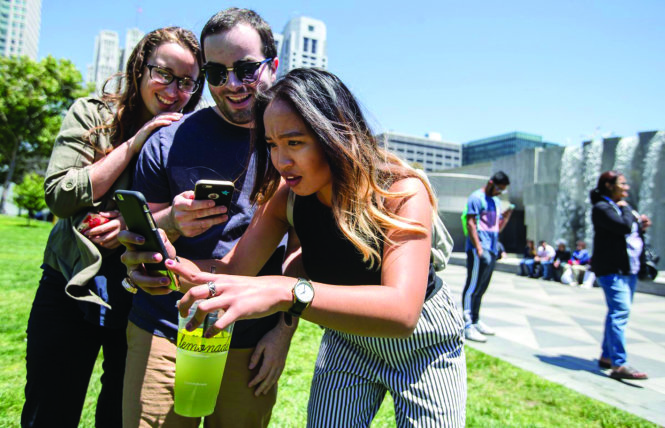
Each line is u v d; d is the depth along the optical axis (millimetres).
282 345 1753
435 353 1488
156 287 1226
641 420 3014
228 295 913
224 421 1688
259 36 1736
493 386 3615
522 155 21031
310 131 1156
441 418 1459
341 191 1197
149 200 1706
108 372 1995
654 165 14578
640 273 4090
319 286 989
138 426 1527
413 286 1073
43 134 34531
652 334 6090
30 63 33688
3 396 2953
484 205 5004
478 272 5090
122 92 2004
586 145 17016
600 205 4113
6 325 4672
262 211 1524
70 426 1852
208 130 1741
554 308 7977
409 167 1291
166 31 1928
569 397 3404
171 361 1572
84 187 1688
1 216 36656
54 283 1857
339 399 1528
